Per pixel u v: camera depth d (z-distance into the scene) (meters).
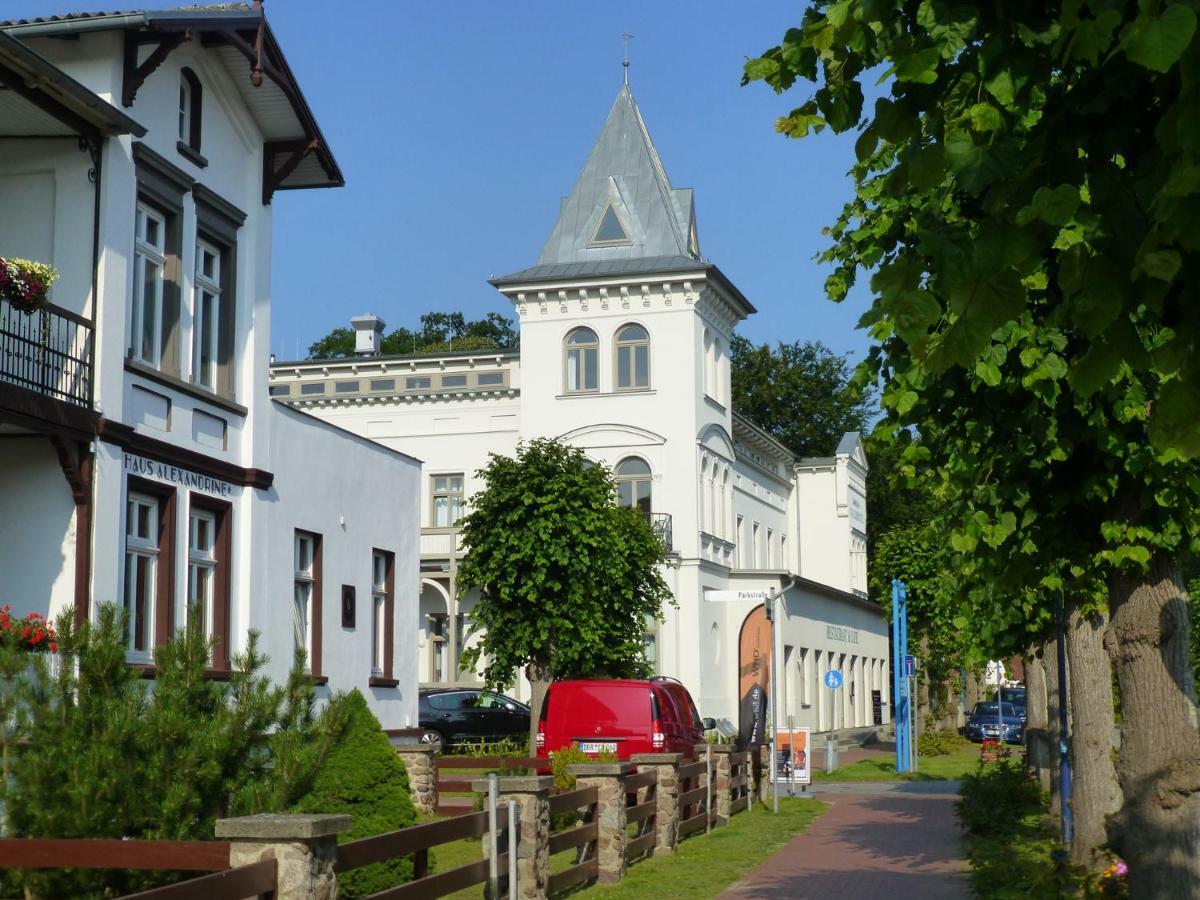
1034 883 12.40
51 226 14.91
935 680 58.34
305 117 18.67
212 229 17.56
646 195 47.78
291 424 19.38
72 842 7.45
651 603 30.28
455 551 44.25
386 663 22.77
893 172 4.45
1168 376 4.36
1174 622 7.78
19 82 13.54
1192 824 7.40
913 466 10.94
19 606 14.31
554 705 21.67
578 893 13.49
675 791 17.19
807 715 51.59
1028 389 8.12
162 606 16.03
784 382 73.50
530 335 46.53
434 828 9.70
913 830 20.59
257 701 9.95
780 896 13.41
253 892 6.73
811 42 4.65
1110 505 8.30
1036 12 4.32
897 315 4.15
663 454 45.22
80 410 14.23
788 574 48.16
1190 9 3.39
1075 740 13.49
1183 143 3.52
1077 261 3.99
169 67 16.48
